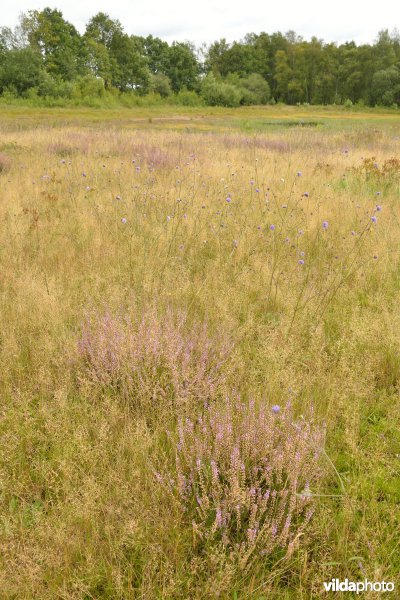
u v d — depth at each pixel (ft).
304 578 6.73
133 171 32.99
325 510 7.44
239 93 251.80
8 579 6.67
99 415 9.56
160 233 19.20
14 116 123.34
